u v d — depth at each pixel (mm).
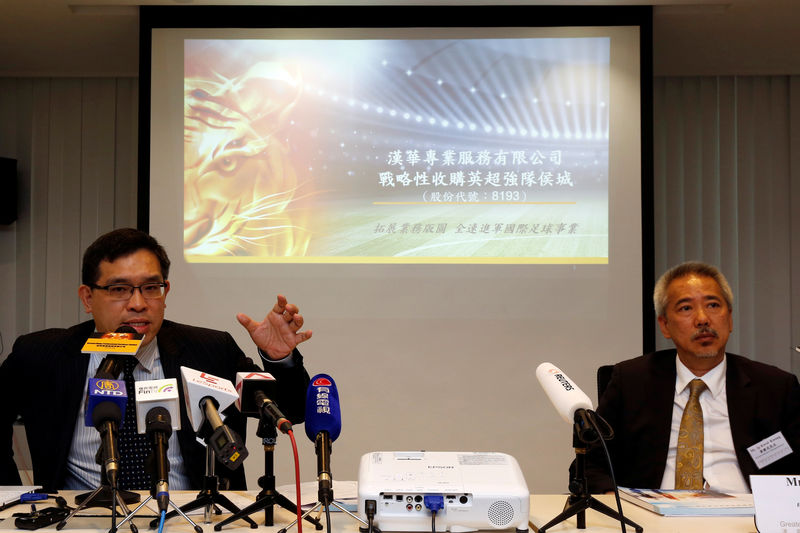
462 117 3670
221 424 1226
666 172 4379
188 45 3691
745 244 4355
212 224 3641
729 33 3898
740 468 1986
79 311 4473
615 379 2170
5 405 1895
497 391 3570
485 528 1333
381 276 3619
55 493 1674
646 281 3570
